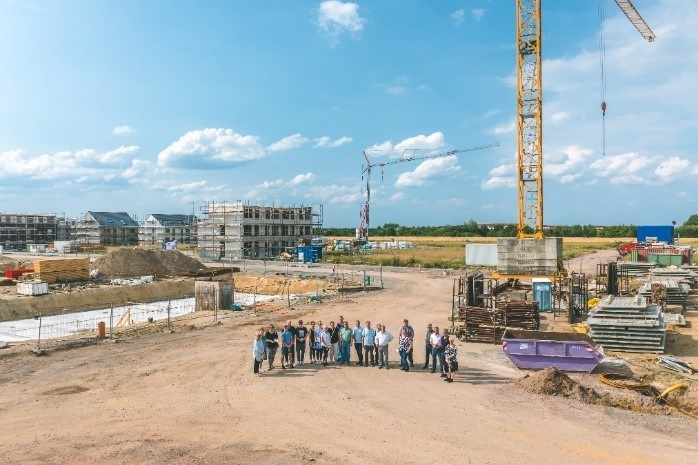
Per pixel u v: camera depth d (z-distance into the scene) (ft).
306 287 181.78
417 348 83.10
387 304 129.80
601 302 88.17
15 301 138.31
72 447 44.55
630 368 69.56
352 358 77.15
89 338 90.12
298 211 347.36
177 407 54.65
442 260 268.41
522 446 44.34
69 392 59.88
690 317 107.45
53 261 181.16
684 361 72.54
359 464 41.06
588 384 62.90
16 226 422.00
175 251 237.66
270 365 68.80
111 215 449.06
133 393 59.47
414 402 55.98
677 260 194.80
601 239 555.69
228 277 202.18
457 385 62.54
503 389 60.80
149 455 42.83
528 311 88.89
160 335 93.15
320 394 58.75
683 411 54.65
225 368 69.97
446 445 44.60
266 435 47.06
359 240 401.90
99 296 158.51
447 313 116.26
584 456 42.37
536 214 151.33
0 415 52.37
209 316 115.75
